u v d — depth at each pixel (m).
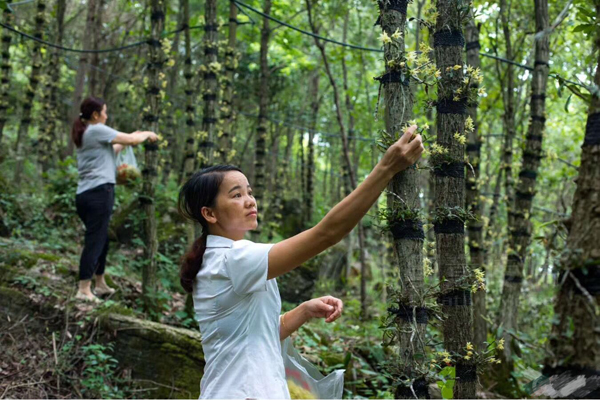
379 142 2.32
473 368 2.79
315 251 1.88
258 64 13.32
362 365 5.54
